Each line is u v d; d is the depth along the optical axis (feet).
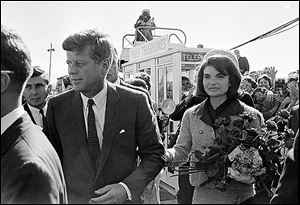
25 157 4.14
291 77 8.09
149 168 6.21
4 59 4.33
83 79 5.97
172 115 9.38
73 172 6.19
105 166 6.08
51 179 4.18
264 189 6.56
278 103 9.47
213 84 7.23
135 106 6.35
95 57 5.93
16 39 4.54
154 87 14.73
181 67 13.05
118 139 6.18
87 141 6.25
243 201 6.70
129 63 17.79
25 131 4.47
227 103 7.43
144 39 15.12
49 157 4.63
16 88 4.50
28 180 3.99
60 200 4.75
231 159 6.44
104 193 5.77
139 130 6.40
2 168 4.16
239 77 7.46
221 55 7.63
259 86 11.14
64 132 6.35
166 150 7.26
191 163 7.17
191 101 8.94
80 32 5.91
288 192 4.87
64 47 5.89
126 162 6.21
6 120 4.43
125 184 5.89
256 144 6.57
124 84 9.34
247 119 6.91
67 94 6.66
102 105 6.31
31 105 9.41
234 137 6.57
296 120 6.93
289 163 4.97
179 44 13.46
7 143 4.30
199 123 7.51
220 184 6.48
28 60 4.65
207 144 7.31
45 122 6.66
